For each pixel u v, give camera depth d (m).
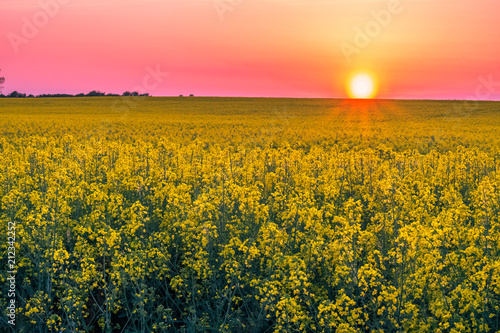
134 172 13.89
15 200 8.71
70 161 13.72
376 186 11.48
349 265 6.20
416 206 9.25
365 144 31.02
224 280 7.11
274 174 11.75
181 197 8.80
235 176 12.39
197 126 44.97
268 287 5.93
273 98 107.88
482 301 5.18
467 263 6.03
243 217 8.20
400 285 5.79
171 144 18.27
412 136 36.00
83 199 9.84
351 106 83.88
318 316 5.38
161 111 70.12
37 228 7.15
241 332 6.38
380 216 8.16
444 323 5.00
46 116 56.22
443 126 47.59
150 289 6.34
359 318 5.57
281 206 9.59
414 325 5.18
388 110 74.50
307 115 64.81
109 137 32.22
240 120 54.16
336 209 9.86
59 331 6.07
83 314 6.88
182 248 7.54
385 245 7.54
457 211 7.60
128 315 6.64
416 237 5.96
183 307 7.12
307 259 6.56
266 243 6.89
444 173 14.41
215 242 7.65
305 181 11.17
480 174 15.10
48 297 6.34
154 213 9.00
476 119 58.41
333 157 16.42
